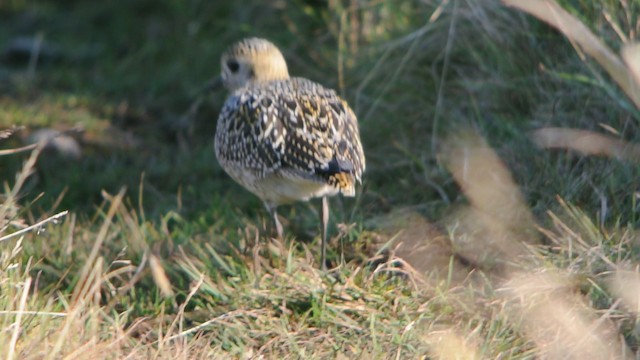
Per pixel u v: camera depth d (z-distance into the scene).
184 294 11.35
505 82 13.98
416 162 14.23
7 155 15.98
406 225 12.79
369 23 16.16
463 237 12.29
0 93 18.67
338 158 11.39
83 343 9.87
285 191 11.83
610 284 10.68
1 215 11.09
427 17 15.25
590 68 12.22
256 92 12.23
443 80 14.34
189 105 18.11
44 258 12.22
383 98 15.22
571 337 10.10
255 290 11.12
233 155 12.20
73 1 22.81
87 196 15.20
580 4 12.91
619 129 12.72
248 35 18.58
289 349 10.34
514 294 10.91
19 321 9.30
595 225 11.79
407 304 10.95
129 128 17.55
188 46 19.61
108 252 12.52
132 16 21.56
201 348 10.29
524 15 13.79
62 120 17.47
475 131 13.94
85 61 20.27
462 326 10.62
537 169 13.08
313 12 17.23
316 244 12.49
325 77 16.30
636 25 12.39
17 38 21.11
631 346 10.04
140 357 9.97
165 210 14.41
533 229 12.15
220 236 12.93
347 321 10.71
